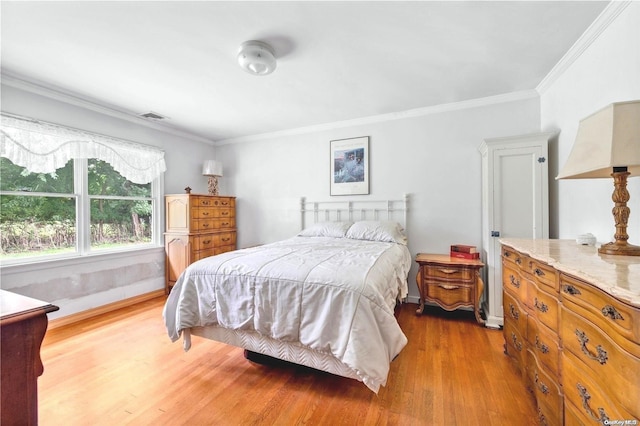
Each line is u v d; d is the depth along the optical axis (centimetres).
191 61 210
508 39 184
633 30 140
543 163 229
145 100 286
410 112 321
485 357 197
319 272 158
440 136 310
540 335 130
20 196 248
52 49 193
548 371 122
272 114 333
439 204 312
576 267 97
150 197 362
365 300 142
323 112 327
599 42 170
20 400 75
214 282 179
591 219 181
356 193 354
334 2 150
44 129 251
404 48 195
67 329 250
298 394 159
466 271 262
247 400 154
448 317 276
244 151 432
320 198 380
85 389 163
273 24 168
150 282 351
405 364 189
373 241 290
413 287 322
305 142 388
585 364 92
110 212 318
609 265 100
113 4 149
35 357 78
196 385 167
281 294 158
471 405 148
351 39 184
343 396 157
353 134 356
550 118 244
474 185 296
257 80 243
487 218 253
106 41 184
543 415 127
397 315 282
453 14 160
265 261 184
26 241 251
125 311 299
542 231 230
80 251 286
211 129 393
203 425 136
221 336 182
